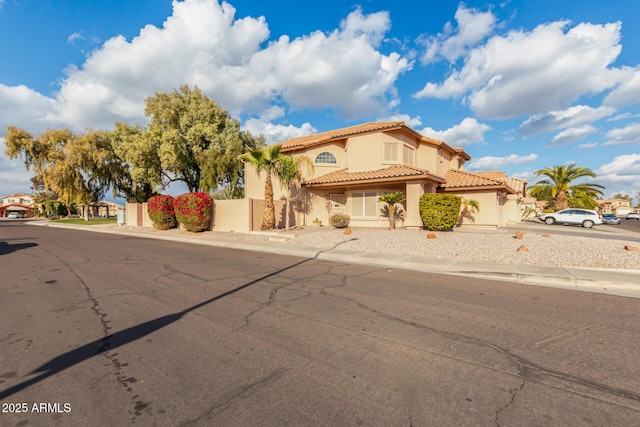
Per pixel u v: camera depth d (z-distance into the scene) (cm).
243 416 269
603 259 938
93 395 301
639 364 363
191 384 319
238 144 2961
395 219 1991
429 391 307
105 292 667
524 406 284
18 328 468
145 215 2767
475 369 350
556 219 2803
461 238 1370
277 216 2041
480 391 308
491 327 473
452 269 882
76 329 464
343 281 770
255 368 351
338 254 1155
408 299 618
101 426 257
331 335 443
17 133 3709
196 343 417
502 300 612
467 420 264
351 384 319
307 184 2084
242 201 1930
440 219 1630
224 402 289
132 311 545
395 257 1084
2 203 9731
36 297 630
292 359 372
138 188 3972
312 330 461
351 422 261
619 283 707
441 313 535
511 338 433
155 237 1969
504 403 289
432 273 870
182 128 3064
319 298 623
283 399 294
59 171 3569
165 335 443
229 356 380
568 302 600
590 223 2642
